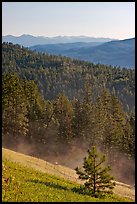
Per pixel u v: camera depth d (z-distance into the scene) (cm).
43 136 9419
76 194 2770
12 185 2194
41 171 4225
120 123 8925
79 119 9269
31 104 9481
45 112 9606
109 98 9181
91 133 8962
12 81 7950
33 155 9038
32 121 9362
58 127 9456
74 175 5106
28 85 9544
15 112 8212
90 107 9319
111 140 8600
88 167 3091
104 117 8956
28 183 2597
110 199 3119
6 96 7844
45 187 2664
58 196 2353
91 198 2773
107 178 3094
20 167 3612
